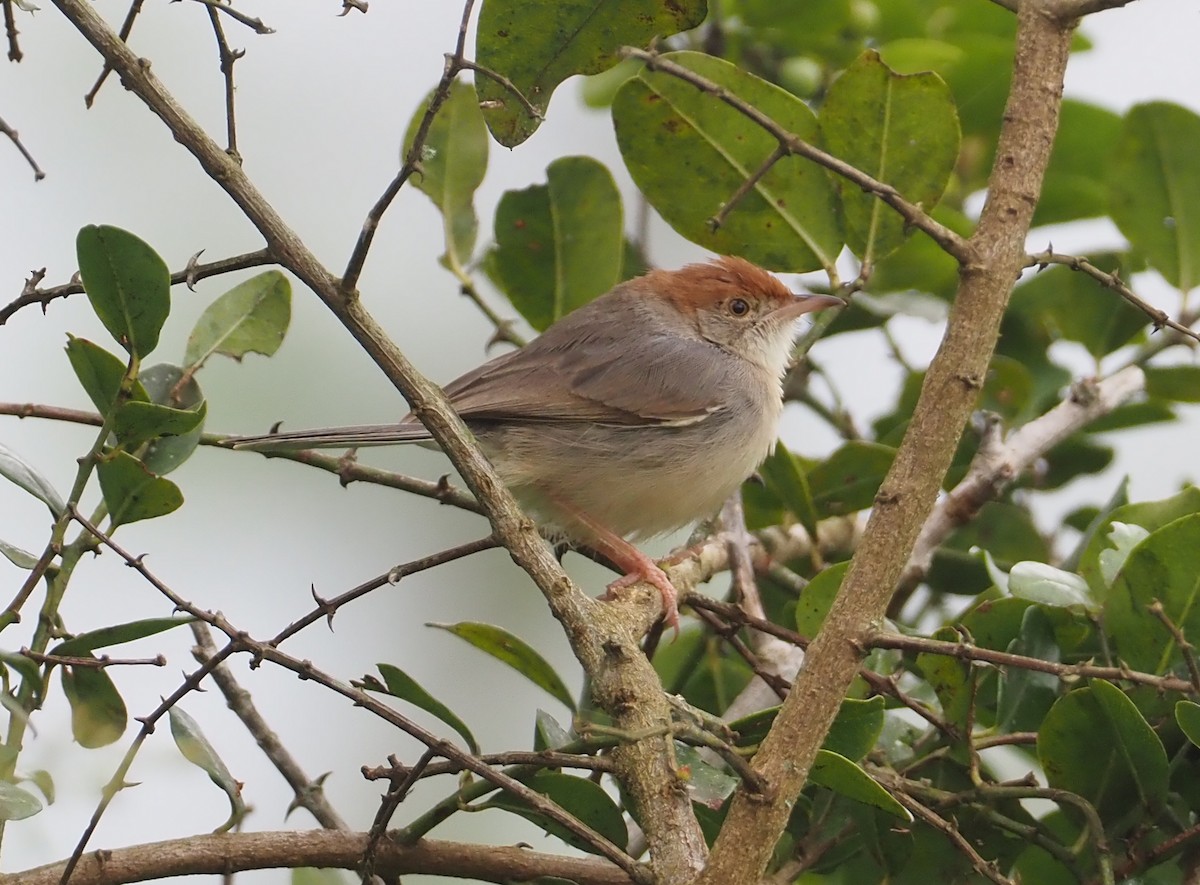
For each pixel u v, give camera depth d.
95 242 6.41
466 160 10.47
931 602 10.02
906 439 6.20
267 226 6.43
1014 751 9.38
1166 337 10.02
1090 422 9.84
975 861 6.50
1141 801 6.87
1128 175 9.85
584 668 6.64
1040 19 6.89
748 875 5.49
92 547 6.80
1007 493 10.75
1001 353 11.16
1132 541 7.61
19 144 6.64
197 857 6.55
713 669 9.81
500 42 7.54
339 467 9.09
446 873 6.84
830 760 6.18
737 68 8.97
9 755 6.05
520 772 6.66
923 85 8.89
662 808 6.04
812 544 10.00
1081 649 7.74
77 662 6.31
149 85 6.29
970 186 11.50
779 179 9.23
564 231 10.54
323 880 7.20
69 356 6.74
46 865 6.39
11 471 6.89
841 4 11.27
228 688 7.82
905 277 10.76
